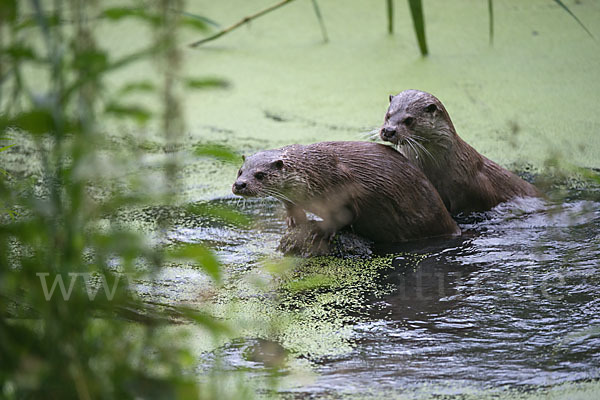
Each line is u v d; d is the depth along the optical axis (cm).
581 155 1205
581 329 734
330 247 958
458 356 690
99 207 484
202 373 657
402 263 922
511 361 679
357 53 1673
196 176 1195
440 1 1925
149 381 492
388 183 971
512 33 1731
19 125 447
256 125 1370
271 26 1848
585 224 1014
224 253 952
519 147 1240
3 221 572
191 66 1636
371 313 787
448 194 1076
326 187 952
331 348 712
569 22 1770
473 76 1527
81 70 439
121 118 452
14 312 544
